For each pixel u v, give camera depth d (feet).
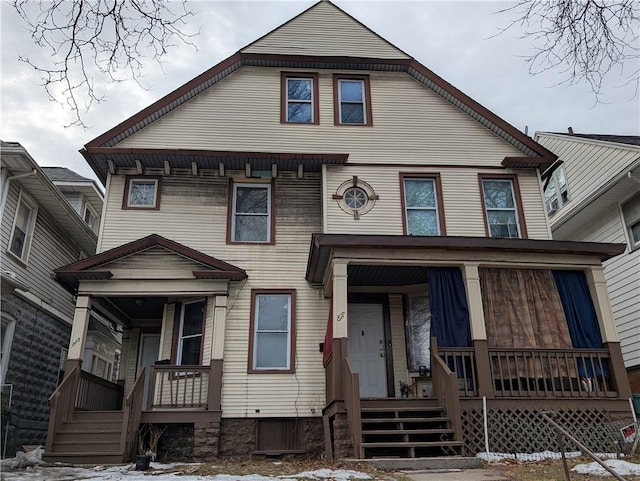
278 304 37.99
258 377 35.73
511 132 41.86
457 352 31.14
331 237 32.14
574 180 51.39
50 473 24.72
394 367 37.47
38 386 41.45
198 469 26.78
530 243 33.37
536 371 31.30
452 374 27.99
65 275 35.50
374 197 39.81
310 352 36.76
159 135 40.63
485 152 42.11
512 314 33.01
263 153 39.60
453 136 42.39
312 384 35.96
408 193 40.60
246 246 39.14
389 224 39.11
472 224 39.73
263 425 35.17
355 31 45.01
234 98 42.34
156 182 40.45
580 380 32.14
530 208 40.60
